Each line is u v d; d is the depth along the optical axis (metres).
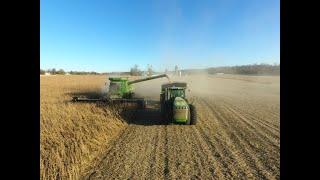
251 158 10.79
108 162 10.46
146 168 9.79
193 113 17.12
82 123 15.48
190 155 11.20
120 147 12.38
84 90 38.81
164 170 9.58
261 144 12.80
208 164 10.13
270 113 22.30
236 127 16.61
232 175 9.09
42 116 16.36
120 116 18.45
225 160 10.56
